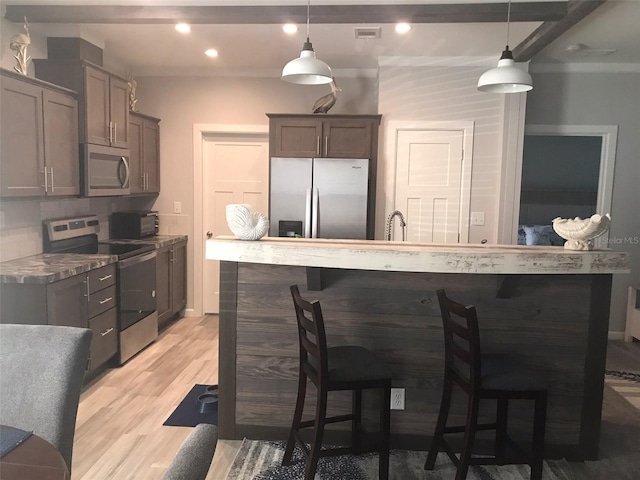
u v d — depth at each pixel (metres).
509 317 2.82
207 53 4.79
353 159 4.80
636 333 5.02
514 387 2.37
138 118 5.00
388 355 2.87
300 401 2.66
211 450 1.03
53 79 3.91
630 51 4.56
